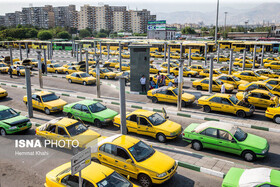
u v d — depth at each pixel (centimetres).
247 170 838
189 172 1035
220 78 2569
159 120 1359
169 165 913
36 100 1850
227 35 11425
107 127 1543
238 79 2528
